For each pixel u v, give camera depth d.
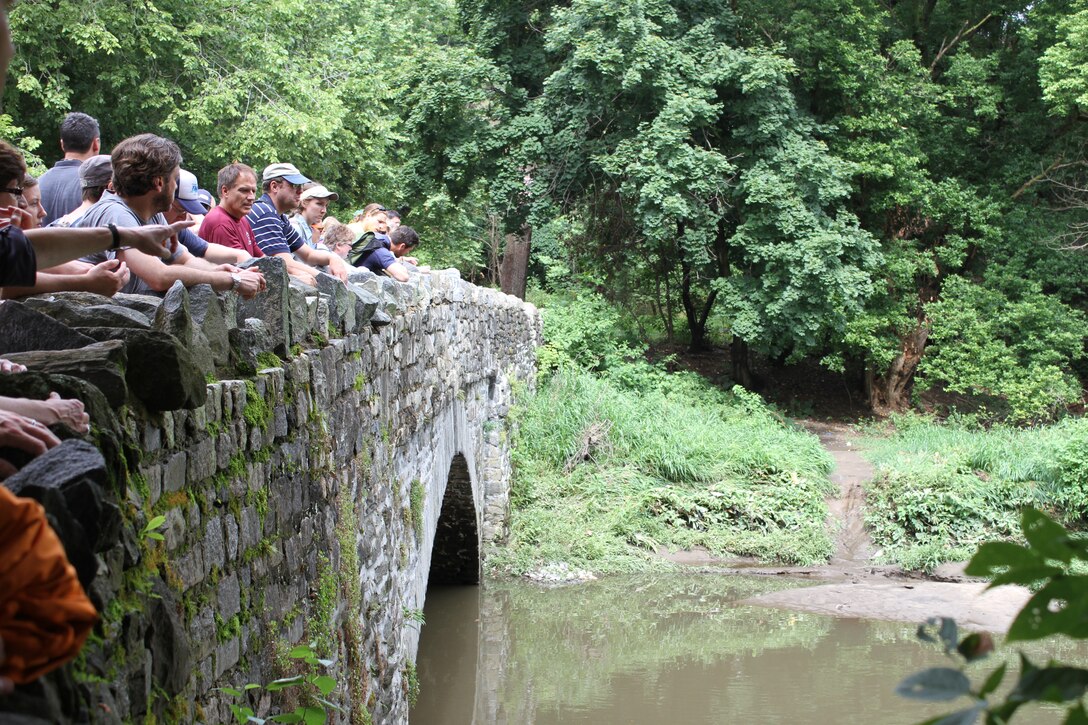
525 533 18.70
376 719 6.52
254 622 3.97
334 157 21.11
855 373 28.66
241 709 3.61
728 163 24.86
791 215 24.14
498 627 15.23
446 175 24.92
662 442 20.91
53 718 1.99
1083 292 27.92
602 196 25.94
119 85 16.84
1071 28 24.92
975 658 1.32
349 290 6.15
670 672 13.47
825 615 15.96
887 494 19.88
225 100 17.80
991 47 29.80
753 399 24.84
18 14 15.55
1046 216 28.11
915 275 28.02
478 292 15.27
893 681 13.00
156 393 3.07
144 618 2.79
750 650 14.34
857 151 26.02
